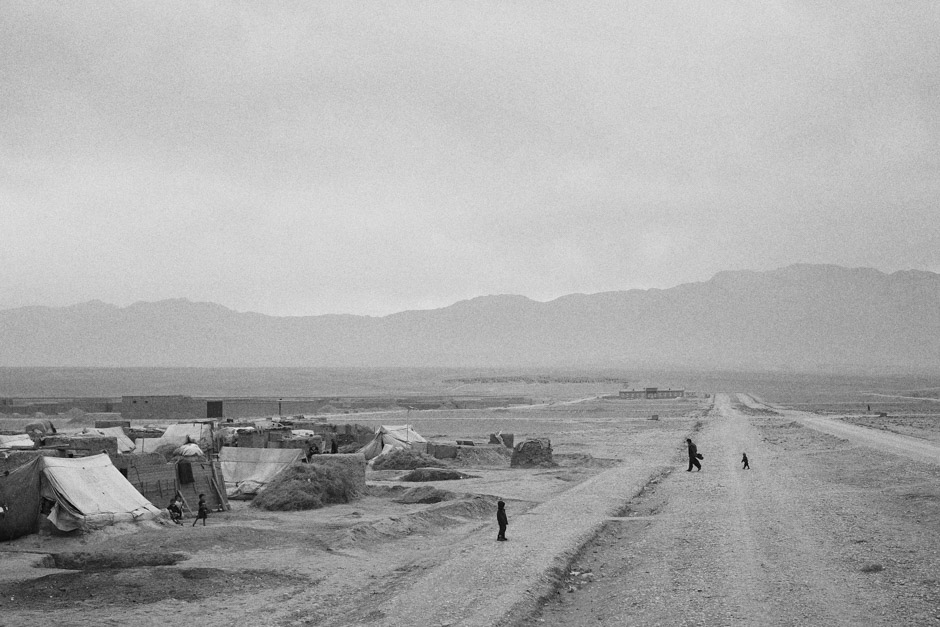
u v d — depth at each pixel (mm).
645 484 44719
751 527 30031
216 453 47125
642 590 21453
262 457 41750
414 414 123000
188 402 103500
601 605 20484
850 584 21328
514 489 44000
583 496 39375
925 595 20172
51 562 24547
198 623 18766
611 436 83500
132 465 32625
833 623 17969
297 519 33094
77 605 20125
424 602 20109
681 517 33000
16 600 20422
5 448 39281
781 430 84062
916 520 31109
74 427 81375
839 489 40688
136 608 19953
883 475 45219
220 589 21672
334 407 128250
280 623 18766
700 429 89625
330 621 18984
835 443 66500
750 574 22594
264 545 27172
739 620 18297
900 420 98562
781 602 19688
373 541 28609
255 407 120625
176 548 25938
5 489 27562
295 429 65125
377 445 60750
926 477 43250
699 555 25469
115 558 24516
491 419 112188
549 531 29797
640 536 29344
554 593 21703
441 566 24000
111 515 28281
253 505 36844
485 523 33219
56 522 27391
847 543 26719
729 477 47000
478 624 18156
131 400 102500
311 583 22656
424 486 41906
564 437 82875
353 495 39719
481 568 23516
